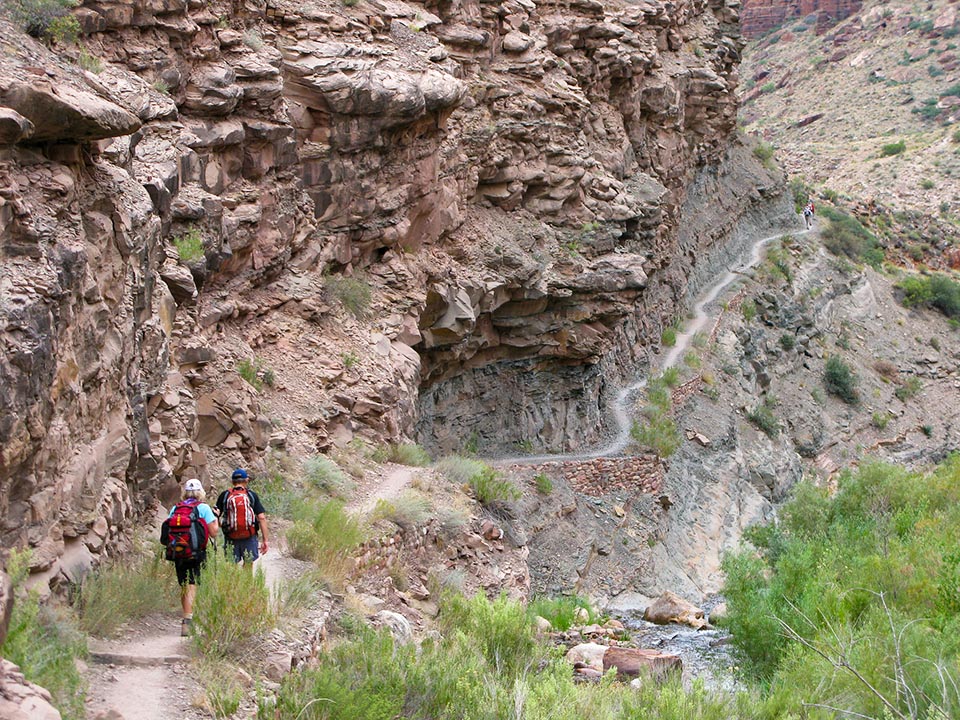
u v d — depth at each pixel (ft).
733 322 199.31
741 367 189.57
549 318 125.80
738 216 237.66
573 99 132.98
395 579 65.72
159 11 72.84
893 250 297.74
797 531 93.30
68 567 40.65
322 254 92.58
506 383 127.34
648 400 152.56
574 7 145.69
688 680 57.93
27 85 41.27
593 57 146.51
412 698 40.40
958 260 311.06
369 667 41.32
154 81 71.67
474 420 122.62
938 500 92.22
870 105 527.40
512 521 89.15
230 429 68.39
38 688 30.91
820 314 236.84
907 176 429.79
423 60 104.47
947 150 445.37
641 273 131.95
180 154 70.08
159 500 54.49
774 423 182.80
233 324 79.97
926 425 227.61
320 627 46.96
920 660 47.14
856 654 48.39
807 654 51.72
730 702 46.09
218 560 42.63
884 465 98.02
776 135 536.42
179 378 62.13
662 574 125.59
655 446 139.95
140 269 50.49
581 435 136.36
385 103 93.76
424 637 57.21
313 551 58.03
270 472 69.00
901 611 57.67
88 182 45.75
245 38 85.35
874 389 230.68
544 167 127.24
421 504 74.28
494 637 51.62
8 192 39.06
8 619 32.07
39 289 38.68
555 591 106.63
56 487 40.57
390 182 100.07
